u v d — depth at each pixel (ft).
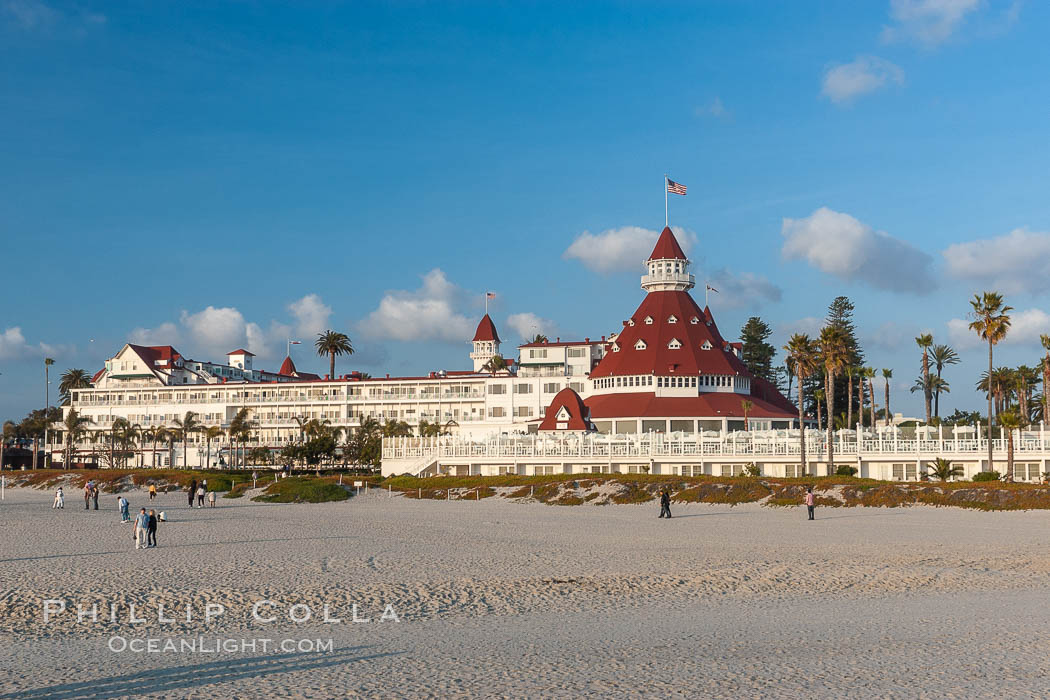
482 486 274.98
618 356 387.75
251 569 124.88
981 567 126.21
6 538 167.02
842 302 502.79
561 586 111.34
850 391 415.85
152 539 154.71
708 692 67.77
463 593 107.04
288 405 488.44
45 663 77.61
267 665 76.74
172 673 74.43
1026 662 75.46
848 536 164.66
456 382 469.16
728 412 358.43
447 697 67.15
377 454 397.39
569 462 299.17
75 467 495.00
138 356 523.70
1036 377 465.88
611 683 70.28
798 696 66.64
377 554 140.77
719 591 109.29
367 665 76.38
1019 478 257.34
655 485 250.98
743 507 228.43
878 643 82.84
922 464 266.57
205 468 447.42
